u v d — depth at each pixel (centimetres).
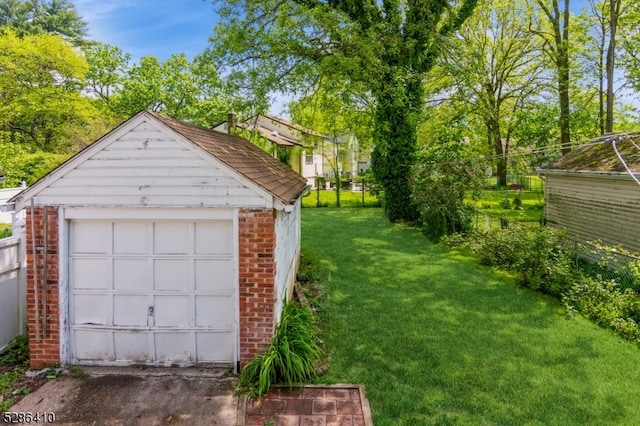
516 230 1064
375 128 1780
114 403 469
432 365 564
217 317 554
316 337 629
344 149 3038
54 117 2612
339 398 481
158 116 536
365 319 732
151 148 523
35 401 472
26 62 2316
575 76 2184
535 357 591
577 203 1228
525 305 809
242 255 534
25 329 634
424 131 2378
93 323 555
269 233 530
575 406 470
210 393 491
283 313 592
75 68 2494
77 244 549
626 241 1020
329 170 4044
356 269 1074
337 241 1423
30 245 535
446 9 1648
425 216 1522
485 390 502
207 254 549
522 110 2470
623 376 538
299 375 505
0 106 2348
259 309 537
